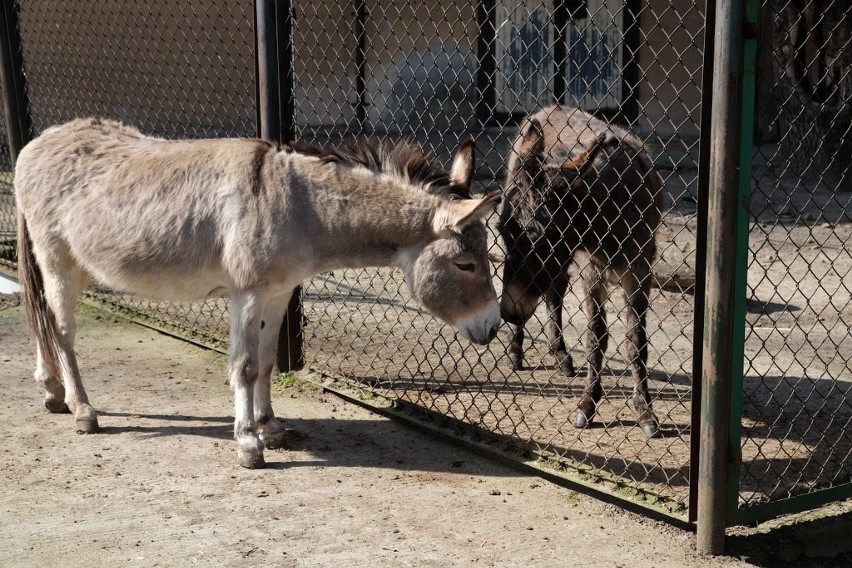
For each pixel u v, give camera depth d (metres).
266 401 4.23
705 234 3.14
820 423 4.61
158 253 4.01
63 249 4.29
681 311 6.67
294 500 3.67
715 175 3.01
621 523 3.50
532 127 4.47
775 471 4.01
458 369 5.45
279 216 3.87
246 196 3.89
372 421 4.64
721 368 3.10
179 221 3.96
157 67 12.80
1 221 8.26
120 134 4.40
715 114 2.98
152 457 4.09
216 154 4.03
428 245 3.90
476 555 3.22
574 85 13.35
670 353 5.77
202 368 5.44
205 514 3.52
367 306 6.81
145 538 3.31
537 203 4.14
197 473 3.93
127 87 12.50
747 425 4.59
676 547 3.31
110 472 3.92
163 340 6.00
